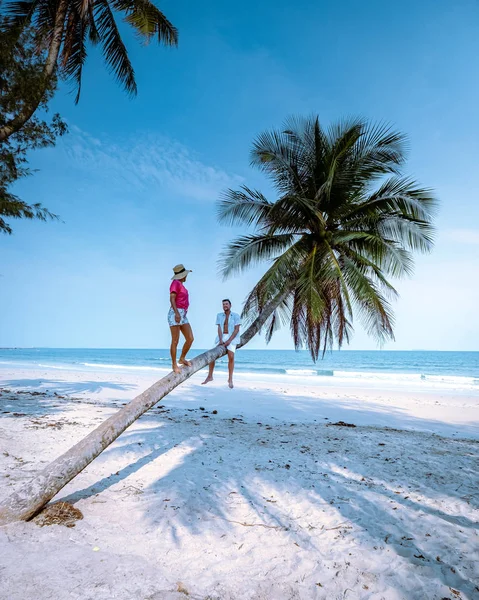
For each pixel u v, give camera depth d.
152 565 2.99
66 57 10.34
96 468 5.31
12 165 8.09
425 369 46.06
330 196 10.41
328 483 5.13
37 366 36.94
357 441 7.81
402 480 5.37
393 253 9.53
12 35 8.08
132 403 4.31
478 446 8.08
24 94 7.95
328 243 9.86
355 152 10.61
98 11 10.39
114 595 2.55
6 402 10.41
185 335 4.98
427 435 9.18
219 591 2.74
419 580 2.99
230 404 13.52
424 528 3.88
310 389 19.42
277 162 11.02
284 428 9.23
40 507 3.64
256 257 10.92
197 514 4.01
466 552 3.43
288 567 3.12
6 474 4.65
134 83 11.28
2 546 3.02
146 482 4.88
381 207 10.70
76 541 3.25
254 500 4.48
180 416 10.19
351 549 3.43
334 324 9.38
